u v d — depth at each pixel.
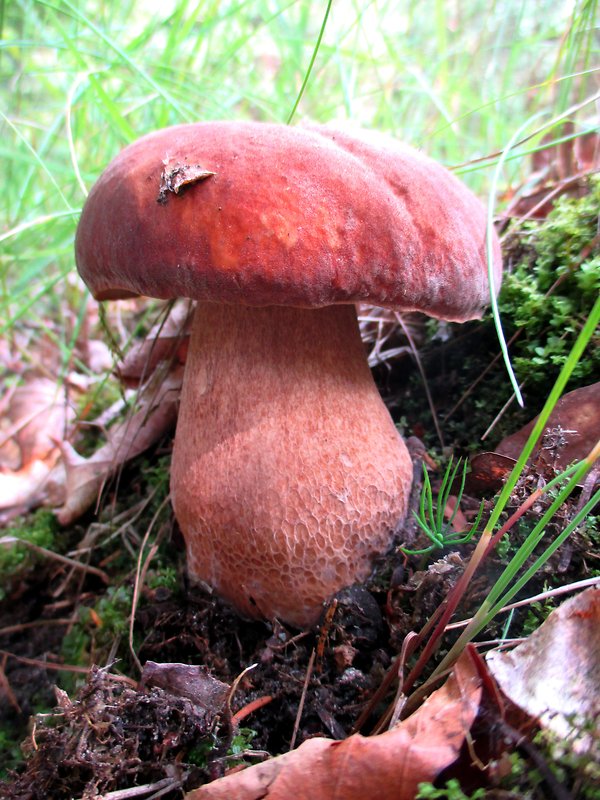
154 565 0.17
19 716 0.15
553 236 0.16
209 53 0.25
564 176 0.21
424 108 0.28
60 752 0.11
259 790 0.10
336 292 0.11
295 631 0.14
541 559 0.10
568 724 0.09
